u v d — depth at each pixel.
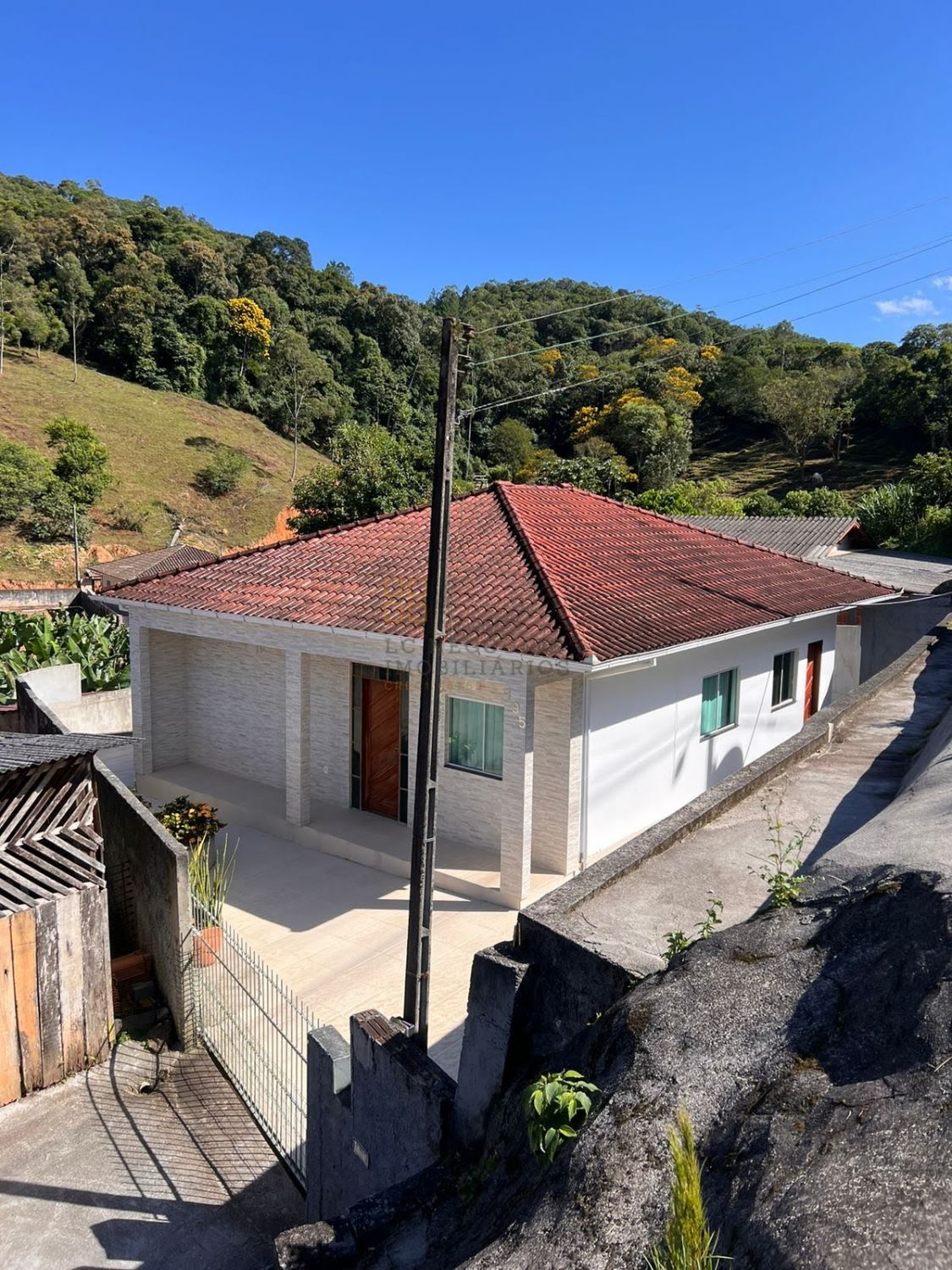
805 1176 2.13
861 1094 2.33
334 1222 3.94
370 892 9.72
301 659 10.91
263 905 9.45
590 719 9.67
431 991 7.68
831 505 37.81
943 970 2.55
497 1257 2.64
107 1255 5.31
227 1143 6.36
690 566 12.97
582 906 4.13
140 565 30.02
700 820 5.23
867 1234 1.85
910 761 6.67
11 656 17.17
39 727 11.67
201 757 13.63
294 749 11.06
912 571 23.25
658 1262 2.15
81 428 48.75
